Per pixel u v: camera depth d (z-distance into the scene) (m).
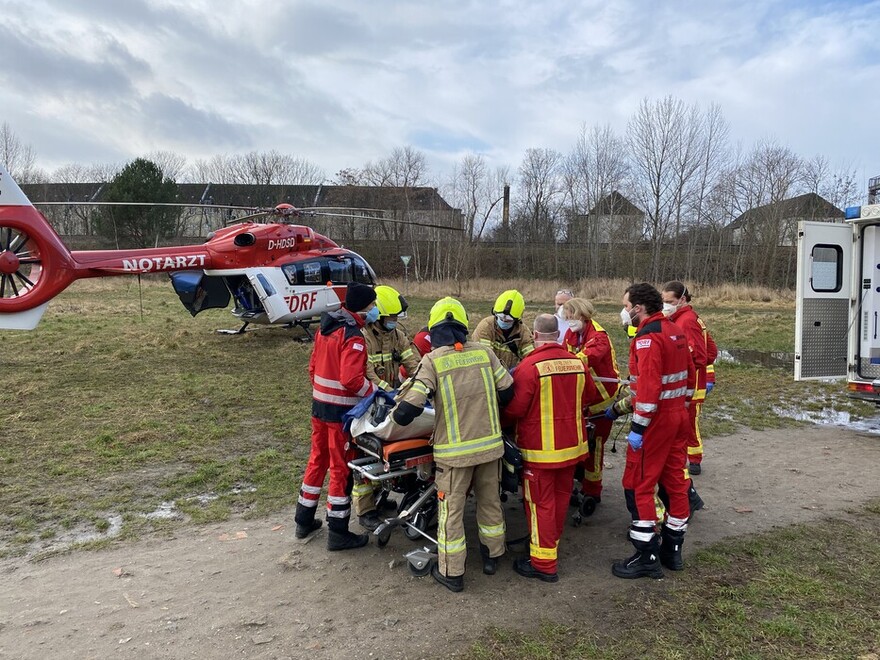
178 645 2.97
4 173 8.91
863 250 7.80
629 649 2.93
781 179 36.66
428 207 47.12
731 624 3.14
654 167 36.62
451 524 3.48
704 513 4.74
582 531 4.42
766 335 16.14
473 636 3.04
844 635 3.04
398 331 4.73
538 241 44.50
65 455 5.90
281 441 6.54
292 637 3.04
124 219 39.16
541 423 3.54
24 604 3.36
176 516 4.62
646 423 3.53
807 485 5.40
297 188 54.19
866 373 7.77
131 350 11.79
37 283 9.38
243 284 12.73
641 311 3.67
